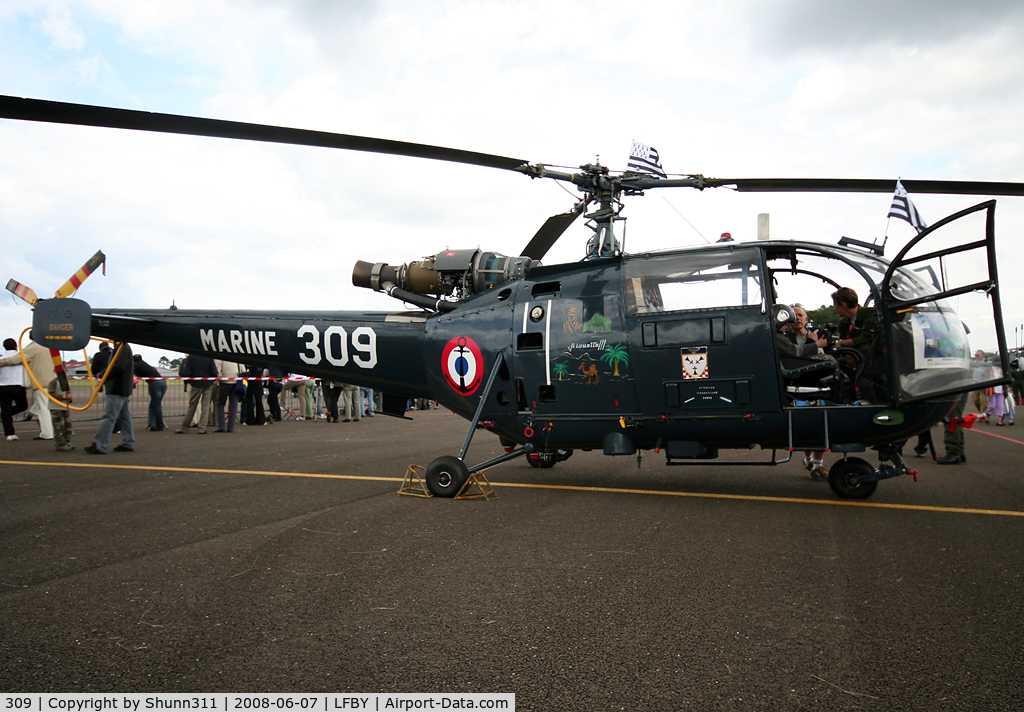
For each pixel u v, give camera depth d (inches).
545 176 249.1
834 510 204.4
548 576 141.2
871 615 117.3
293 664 100.2
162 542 170.9
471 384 252.8
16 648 106.3
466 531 181.0
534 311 241.3
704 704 87.5
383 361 276.1
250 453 365.4
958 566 144.8
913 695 89.1
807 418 209.8
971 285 185.8
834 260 227.5
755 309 211.3
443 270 265.1
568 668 98.3
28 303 349.1
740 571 143.1
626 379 225.6
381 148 232.7
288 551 161.8
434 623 115.8
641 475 279.3
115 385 362.3
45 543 170.1
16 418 641.6
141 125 206.7
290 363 301.6
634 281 228.4
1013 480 261.0
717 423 217.9
